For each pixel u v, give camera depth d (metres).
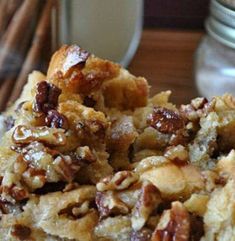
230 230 0.32
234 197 0.32
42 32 0.60
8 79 0.59
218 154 0.36
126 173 0.33
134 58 0.67
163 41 0.68
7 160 0.35
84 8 0.60
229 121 0.36
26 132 0.35
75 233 0.33
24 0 0.59
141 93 0.40
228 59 0.58
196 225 0.32
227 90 0.58
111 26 0.62
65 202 0.33
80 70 0.38
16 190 0.33
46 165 0.34
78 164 0.34
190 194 0.33
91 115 0.35
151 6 0.70
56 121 0.35
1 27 0.59
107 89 0.39
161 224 0.32
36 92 0.37
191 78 0.64
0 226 0.34
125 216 0.33
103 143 0.36
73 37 0.61
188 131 0.37
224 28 0.57
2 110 0.57
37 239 0.34
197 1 0.69
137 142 0.37
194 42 0.68
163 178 0.33
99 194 0.33
